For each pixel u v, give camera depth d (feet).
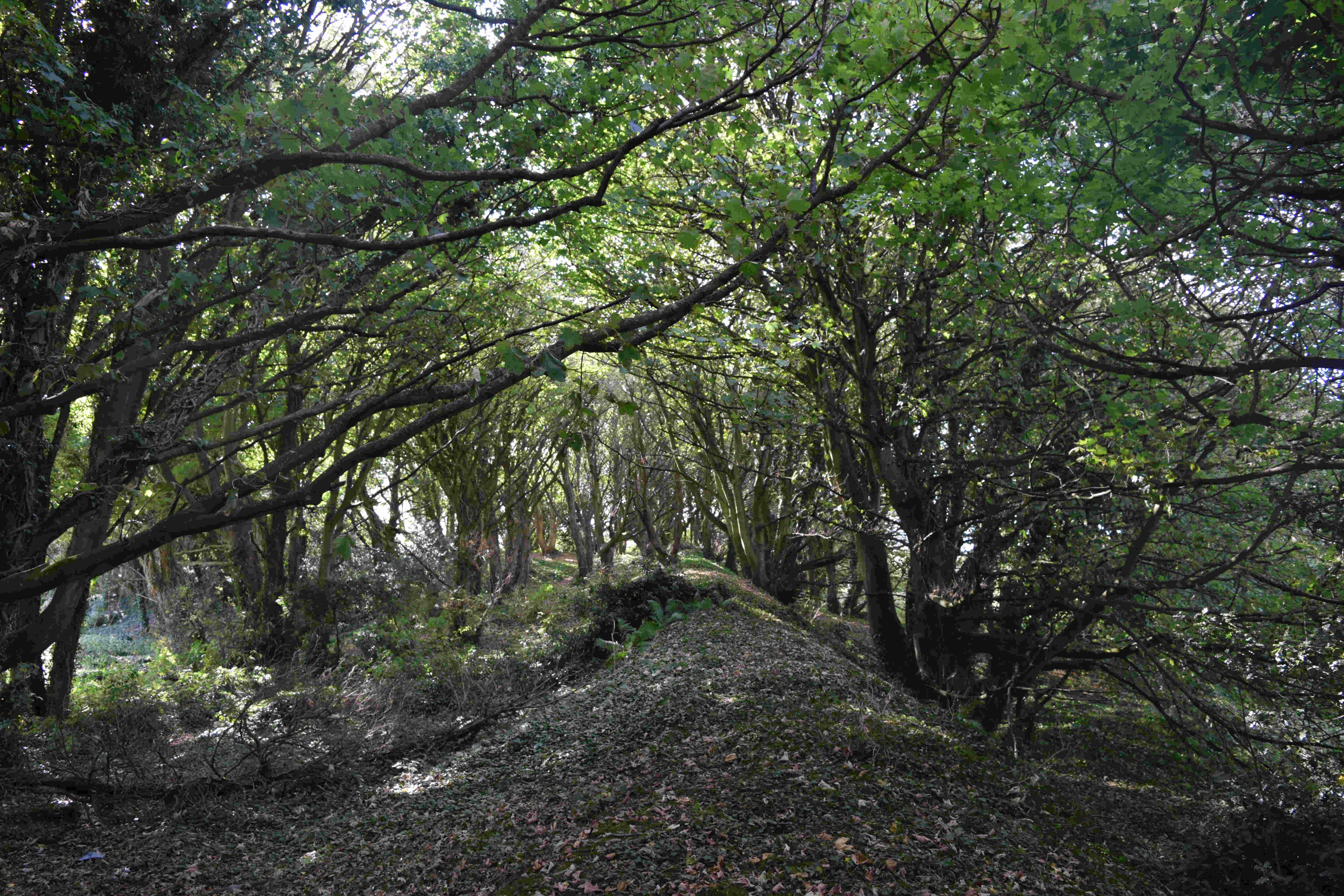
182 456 15.51
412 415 70.18
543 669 55.11
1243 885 24.50
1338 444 22.44
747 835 21.09
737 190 15.40
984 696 42.57
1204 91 17.67
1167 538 34.35
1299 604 31.22
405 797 32.32
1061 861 21.26
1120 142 18.29
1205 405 26.91
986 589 39.40
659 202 34.53
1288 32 15.24
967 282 28.73
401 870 23.15
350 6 27.94
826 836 20.71
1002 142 16.63
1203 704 31.71
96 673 58.23
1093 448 24.22
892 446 38.91
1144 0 17.08
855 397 43.57
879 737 27.99
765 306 35.50
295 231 12.86
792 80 16.12
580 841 21.95
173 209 14.84
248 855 27.53
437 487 89.25
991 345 32.32
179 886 24.76
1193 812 33.01
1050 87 18.85
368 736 41.78
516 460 90.74
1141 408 27.20
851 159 13.87
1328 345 27.86
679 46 15.61
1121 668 36.83
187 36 24.59
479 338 24.53
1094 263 27.91
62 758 35.47
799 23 14.75
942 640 40.09
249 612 65.41
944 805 23.38
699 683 38.45
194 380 23.68
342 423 14.67
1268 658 29.66
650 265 14.52
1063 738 47.75
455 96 18.66
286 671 61.11
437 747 40.65
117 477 22.65
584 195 35.17
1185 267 24.04
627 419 101.19
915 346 37.47
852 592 92.89
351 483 68.18
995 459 32.45
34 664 37.52
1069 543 35.12
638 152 36.42
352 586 75.46
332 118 13.57
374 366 25.72
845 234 30.32
